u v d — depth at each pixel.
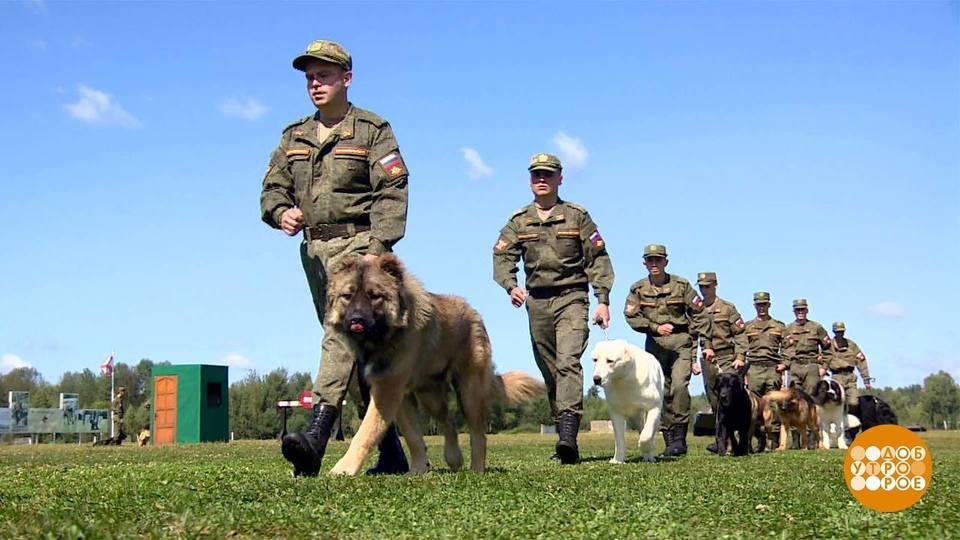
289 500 5.28
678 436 14.50
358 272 7.39
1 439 40.12
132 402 82.12
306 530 4.26
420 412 8.72
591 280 11.36
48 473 7.83
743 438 15.16
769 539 4.06
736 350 17.53
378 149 7.97
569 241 11.30
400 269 7.55
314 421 7.54
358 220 8.02
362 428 7.62
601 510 4.87
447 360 8.44
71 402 43.84
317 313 8.34
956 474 7.95
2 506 4.86
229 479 6.78
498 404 9.48
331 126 8.09
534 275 11.45
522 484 6.33
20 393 39.91
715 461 11.37
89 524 4.18
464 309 8.61
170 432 26.64
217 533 4.11
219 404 27.47
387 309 7.38
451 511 4.88
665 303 14.55
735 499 5.54
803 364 22.12
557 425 12.01
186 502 5.09
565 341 11.20
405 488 5.91
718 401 14.98
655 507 5.04
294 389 56.38
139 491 5.74
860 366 23.00
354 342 7.55
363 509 4.92
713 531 4.29
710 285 17.77
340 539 4.09
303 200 8.09
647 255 14.68
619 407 12.12
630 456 13.87
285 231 7.97
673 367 14.56
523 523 4.50
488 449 16.52
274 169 8.29
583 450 16.64
